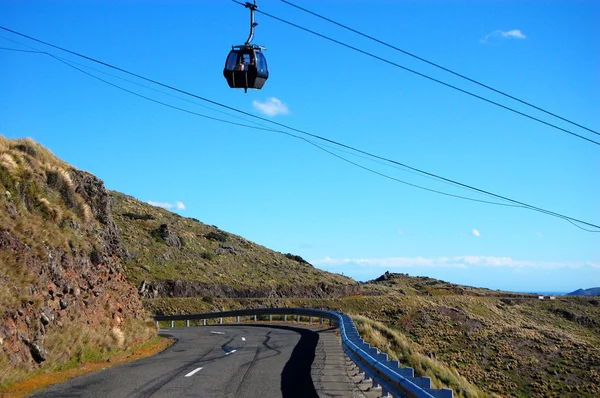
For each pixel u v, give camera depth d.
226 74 18.62
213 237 93.62
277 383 12.62
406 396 9.03
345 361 16.91
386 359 12.15
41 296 15.41
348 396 11.19
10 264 15.12
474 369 40.28
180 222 96.31
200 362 16.52
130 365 15.74
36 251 16.86
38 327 14.49
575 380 37.91
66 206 22.31
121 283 24.33
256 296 73.38
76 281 18.97
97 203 26.28
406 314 58.69
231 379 13.12
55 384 12.16
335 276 97.75
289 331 30.89
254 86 18.91
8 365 12.05
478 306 70.69
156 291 62.44
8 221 16.62
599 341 57.84
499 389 35.78
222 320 49.56
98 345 17.52
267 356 18.20
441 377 22.98
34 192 20.09
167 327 43.41
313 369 15.05
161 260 72.06
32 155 22.41
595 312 78.00
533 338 50.75
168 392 11.28
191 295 65.94
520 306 77.81
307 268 95.88
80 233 21.70
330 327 32.62
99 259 22.17
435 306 64.38
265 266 88.00
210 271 75.44
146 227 82.31
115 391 11.34
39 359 13.62
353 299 69.56
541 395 34.97
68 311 17.06
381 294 93.56
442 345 46.53
